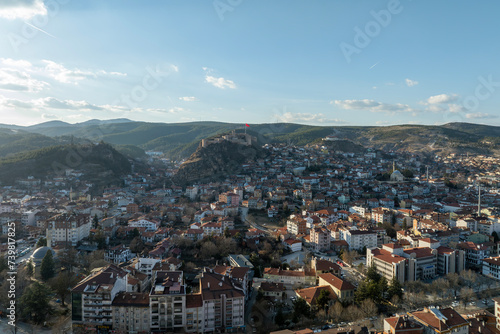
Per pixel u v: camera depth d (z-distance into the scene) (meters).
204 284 181.88
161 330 168.75
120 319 169.38
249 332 175.75
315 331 173.00
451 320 159.88
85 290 172.00
